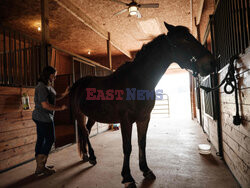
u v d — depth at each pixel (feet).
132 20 15.66
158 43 5.12
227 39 5.35
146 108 5.08
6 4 12.18
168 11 14.21
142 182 5.21
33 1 11.87
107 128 15.48
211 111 8.32
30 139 7.79
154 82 5.16
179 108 36.14
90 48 23.24
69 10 12.14
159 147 8.91
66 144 10.95
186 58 4.58
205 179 5.25
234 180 5.11
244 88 3.99
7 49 16.35
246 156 4.15
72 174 6.02
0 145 6.49
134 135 12.66
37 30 16.56
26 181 5.65
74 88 7.82
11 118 7.00
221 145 7.01
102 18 15.08
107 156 7.84
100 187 5.04
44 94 5.68
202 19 15.70
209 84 8.32
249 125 3.82
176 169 6.07
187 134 11.94
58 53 24.11
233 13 4.63
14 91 7.23
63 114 19.43
